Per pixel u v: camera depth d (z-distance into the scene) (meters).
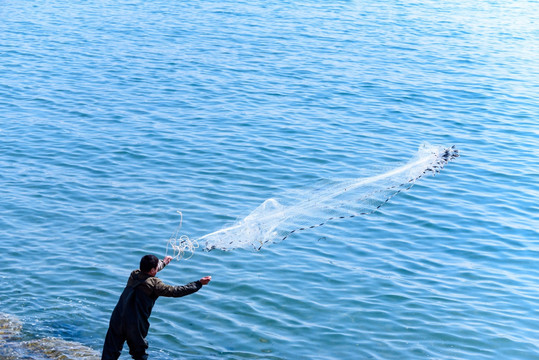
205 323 10.68
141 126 20.77
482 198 16.42
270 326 10.66
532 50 33.81
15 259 12.48
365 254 13.32
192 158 18.28
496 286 12.26
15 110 21.84
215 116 21.95
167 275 12.17
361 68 28.89
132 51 30.23
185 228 14.13
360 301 11.50
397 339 10.45
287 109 23.02
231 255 13.01
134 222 14.34
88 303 11.14
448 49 33.22
